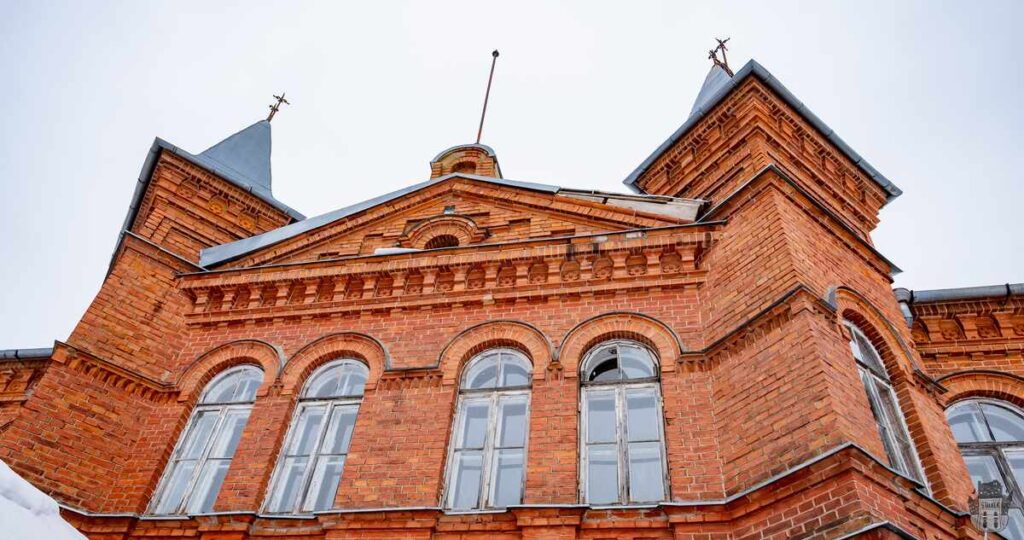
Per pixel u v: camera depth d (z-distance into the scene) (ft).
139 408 38.63
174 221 49.96
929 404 34.55
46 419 35.60
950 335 40.63
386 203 50.21
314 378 39.29
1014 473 35.83
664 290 37.47
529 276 40.16
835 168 46.85
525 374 36.63
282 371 38.96
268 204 54.65
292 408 37.68
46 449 34.78
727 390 31.96
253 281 43.70
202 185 52.65
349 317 41.11
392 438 34.27
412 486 32.19
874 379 33.65
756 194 38.01
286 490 34.81
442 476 32.76
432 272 41.60
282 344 40.57
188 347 41.96
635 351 35.96
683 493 29.53
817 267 35.09
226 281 44.14
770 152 43.47
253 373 40.40
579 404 34.04
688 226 39.01
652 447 32.09
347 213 49.73
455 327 38.83
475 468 33.42
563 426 32.89
